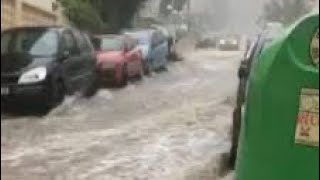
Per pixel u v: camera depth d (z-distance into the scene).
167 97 16.62
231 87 19.48
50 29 14.48
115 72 18.11
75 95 14.49
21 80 12.97
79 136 10.66
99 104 14.80
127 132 10.98
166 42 26.91
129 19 40.19
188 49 49.97
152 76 23.23
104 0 37.25
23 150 9.55
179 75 24.48
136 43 22.44
